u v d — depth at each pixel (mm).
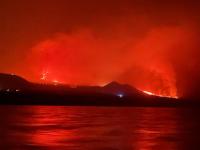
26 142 48156
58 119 82562
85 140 50594
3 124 69625
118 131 61219
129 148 43938
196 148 44156
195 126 69938
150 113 115938
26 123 71938
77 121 77875
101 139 51719
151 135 56438
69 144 46750
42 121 76500
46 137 53312
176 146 45656
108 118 88312
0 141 48906
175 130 63156
